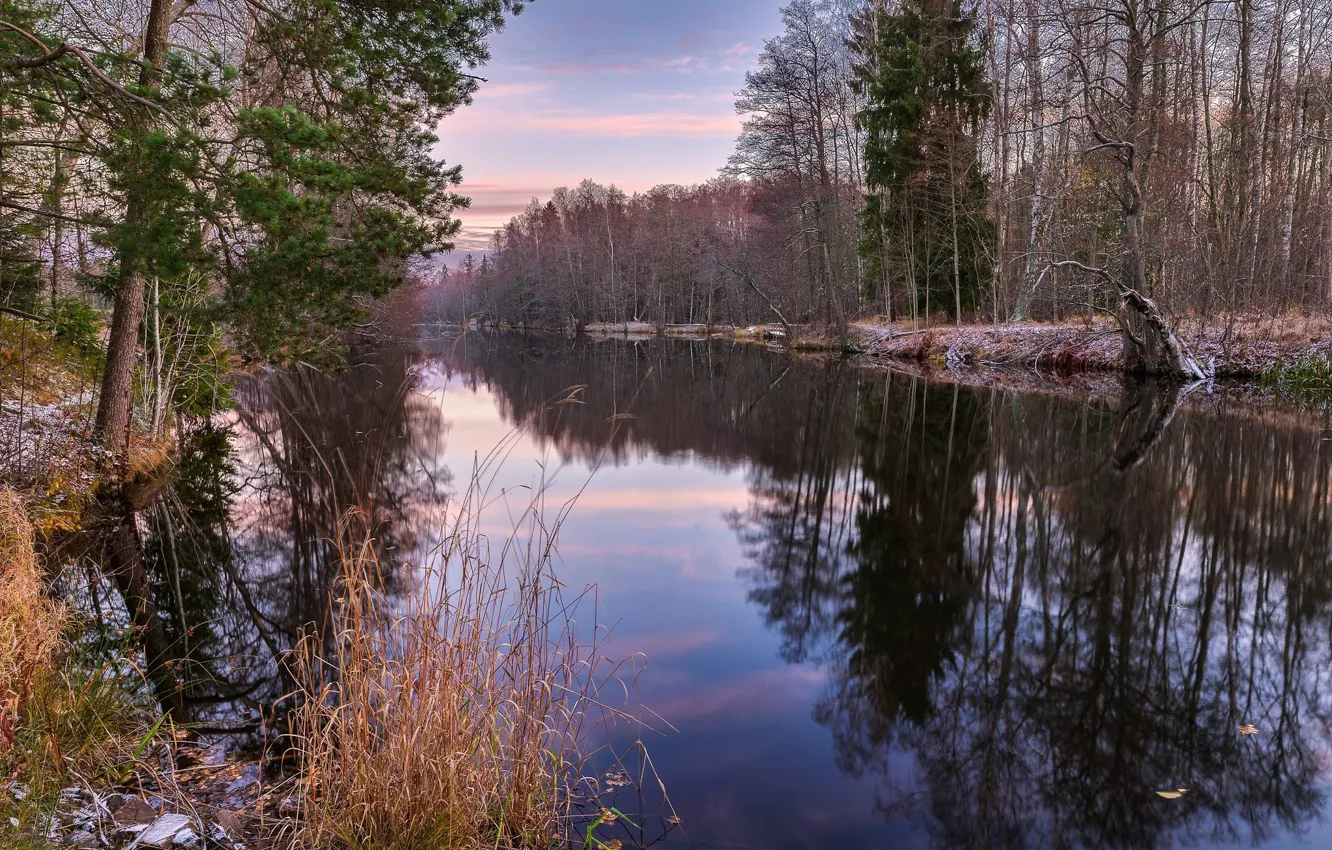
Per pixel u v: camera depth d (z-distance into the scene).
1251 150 18.50
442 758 2.80
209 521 7.98
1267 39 21.27
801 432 13.85
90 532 7.22
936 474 10.27
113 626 5.05
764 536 7.71
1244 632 5.29
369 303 22.84
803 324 34.25
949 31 24.17
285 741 3.60
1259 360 16.66
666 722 3.98
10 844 2.47
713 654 4.90
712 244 45.34
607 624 5.36
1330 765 3.71
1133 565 6.68
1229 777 3.61
